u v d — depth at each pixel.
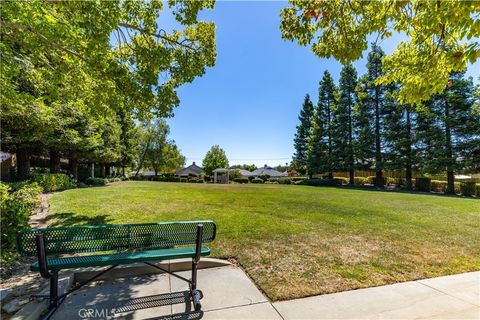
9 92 4.72
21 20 3.34
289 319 2.19
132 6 4.25
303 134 32.56
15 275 2.87
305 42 3.43
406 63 3.39
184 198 9.88
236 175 39.09
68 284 2.65
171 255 2.49
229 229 4.93
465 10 2.19
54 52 4.44
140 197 9.84
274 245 4.07
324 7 3.07
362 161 24.23
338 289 2.73
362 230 5.16
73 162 18.55
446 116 17.38
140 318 2.18
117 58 4.40
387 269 3.28
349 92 25.94
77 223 5.13
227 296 2.57
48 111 7.68
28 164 13.33
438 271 3.26
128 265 2.99
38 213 6.12
